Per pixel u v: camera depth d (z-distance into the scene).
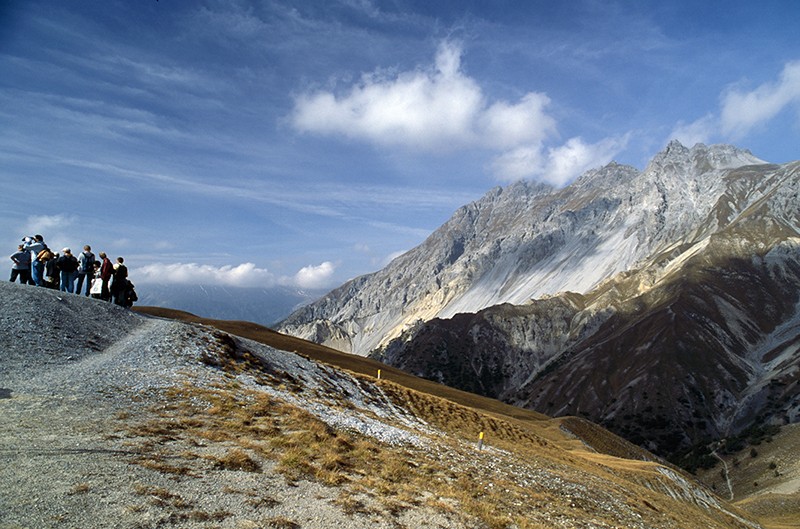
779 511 94.44
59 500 11.88
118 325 34.69
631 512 29.69
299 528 13.20
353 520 14.55
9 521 10.56
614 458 65.62
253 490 14.94
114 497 12.51
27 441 15.38
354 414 33.19
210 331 38.53
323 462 19.19
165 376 26.61
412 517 16.11
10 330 27.20
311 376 40.28
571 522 21.72
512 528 17.98
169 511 12.37
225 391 26.36
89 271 39.66
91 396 21.38
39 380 22.33
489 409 87.12
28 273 37.03
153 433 18.22
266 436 20.75
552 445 55.69
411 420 41.00
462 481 22.69
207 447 17.91
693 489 64.06
